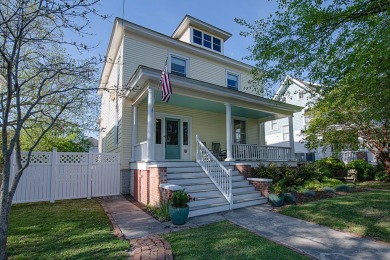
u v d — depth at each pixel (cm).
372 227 479
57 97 608
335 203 673
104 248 379
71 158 864
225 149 1277
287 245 399
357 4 434
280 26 539
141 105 1045
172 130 1123
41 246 390
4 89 615
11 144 317
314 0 479
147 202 726
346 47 473
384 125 1127
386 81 479
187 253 358
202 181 759
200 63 1257
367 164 1393
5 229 300
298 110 1273
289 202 729
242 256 348
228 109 987
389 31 387
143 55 1073
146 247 381
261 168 970
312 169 1089
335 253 366
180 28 1342
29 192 772
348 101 577
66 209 681
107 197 896
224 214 612
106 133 1437
